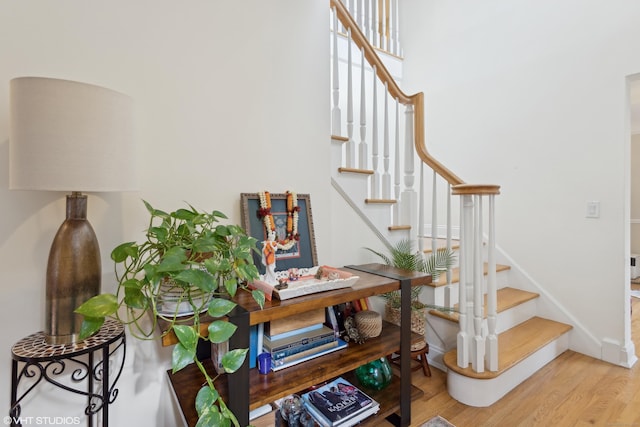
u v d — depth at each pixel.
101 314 0.83
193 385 1.20
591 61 2.28
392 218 2.24
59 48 1.10
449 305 2.09
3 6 1.02
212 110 1.40
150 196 1.26
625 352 2.12
